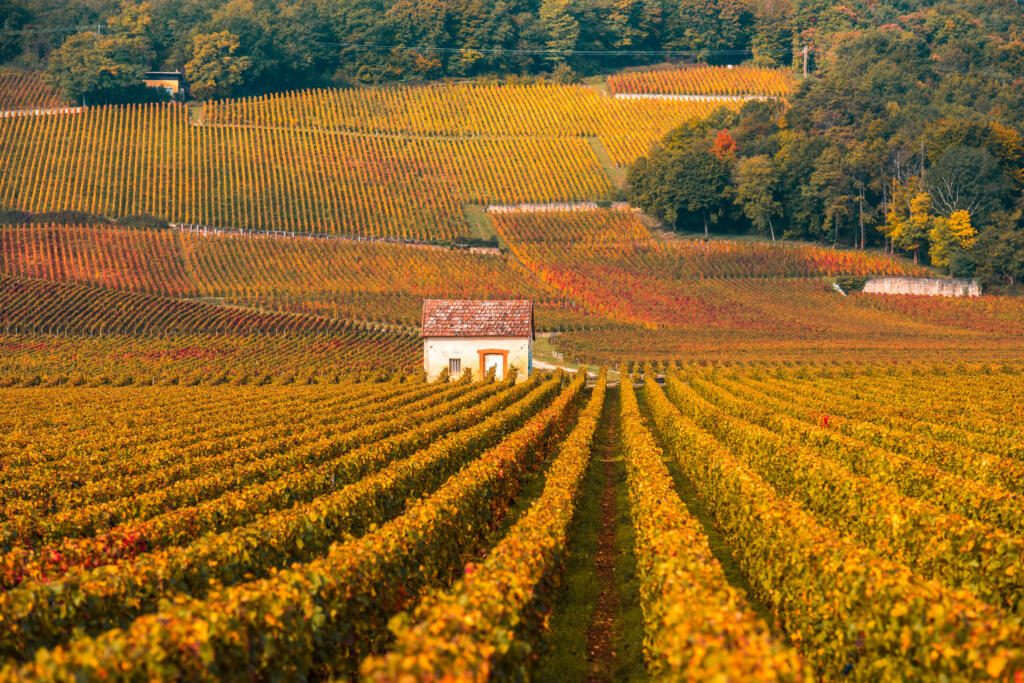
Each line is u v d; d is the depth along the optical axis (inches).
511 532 1766.7
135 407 4972.9
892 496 1968.5
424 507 1849.2
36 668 1011.9
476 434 3211.1
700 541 1589.6
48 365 7819.9
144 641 1085.8
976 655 1141.1
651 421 5002.5
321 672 1327.5
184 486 2330.2
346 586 1401.3
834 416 3828.7
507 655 1229.7
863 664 1306.6
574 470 2559.1
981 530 1649.9
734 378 6707.7
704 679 995.3
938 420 3870.6
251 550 1631.4
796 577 1552.7
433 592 1594.5
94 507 2121.1
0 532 1921.8
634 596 1895.9
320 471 2465.6
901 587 1267.2
